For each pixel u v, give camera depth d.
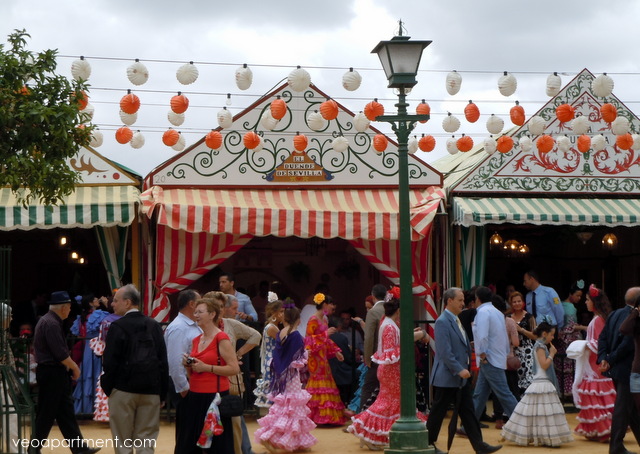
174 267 14.56
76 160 14.62
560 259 20.64
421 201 15.05
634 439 12.25
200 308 9.10
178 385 9.20
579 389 12.07
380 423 11.39
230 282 13.61
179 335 9.34
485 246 15.74
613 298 20.06
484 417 14.00
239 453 9.26
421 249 15.12
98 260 19.97
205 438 8.81
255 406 13.86
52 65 12.11
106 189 14.64
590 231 18.94
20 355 13.80
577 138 15.86
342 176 15.30
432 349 14.71
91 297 14.10
